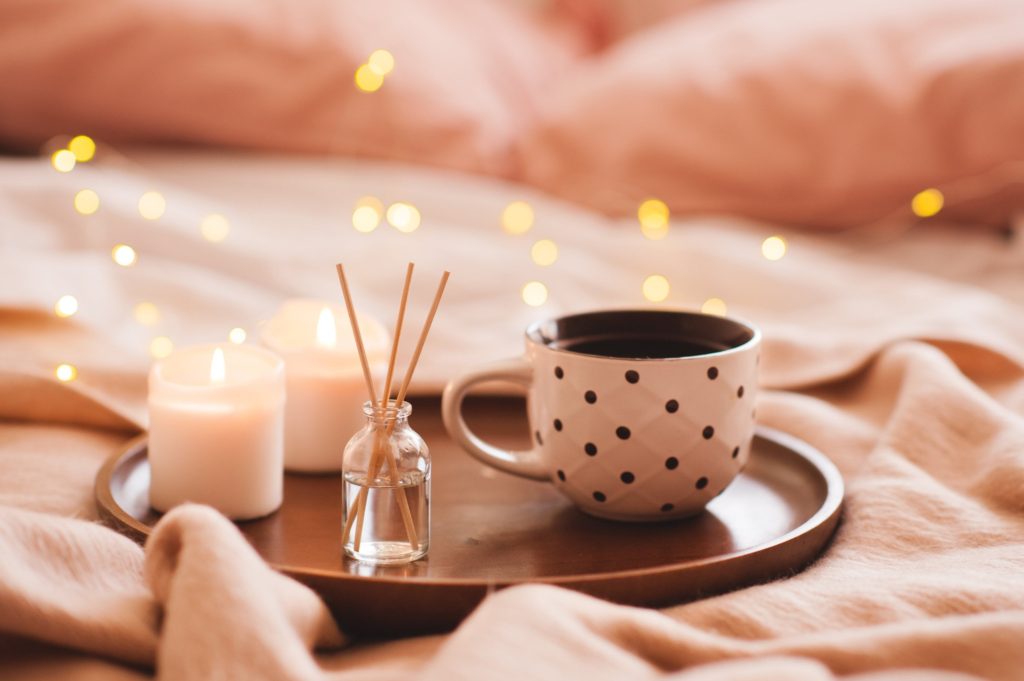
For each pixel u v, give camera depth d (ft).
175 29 5.80
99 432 3.61
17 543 2.73
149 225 4.83
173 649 2.52
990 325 4.34
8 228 4.75
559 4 7.82
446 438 3.60
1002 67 5.29
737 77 5.70
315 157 5.98
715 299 4.89
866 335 4.11
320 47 5.90
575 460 3.07
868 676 2.45
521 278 4.78
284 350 3.37
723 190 5.65
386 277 4.76
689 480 3.07
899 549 3.03
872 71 5.51
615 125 5.80
